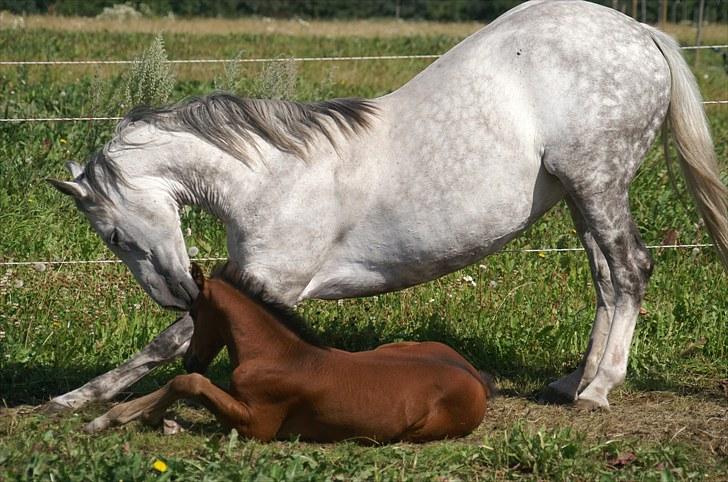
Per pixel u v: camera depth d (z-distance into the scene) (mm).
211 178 6863
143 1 50656
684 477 6113
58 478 5648
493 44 7082
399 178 6941
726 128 17781
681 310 9148
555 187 7242
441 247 7070
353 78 22516
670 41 7383
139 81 10492
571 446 6320
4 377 7609
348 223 6996
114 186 6824
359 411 6398
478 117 6922
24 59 25234
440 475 5969
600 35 7066
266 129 6820
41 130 13484
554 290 9672
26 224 10750
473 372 6820
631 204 12055
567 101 6941
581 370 7633
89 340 8250
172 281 6922
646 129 7199
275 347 6449
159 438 6523
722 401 7641
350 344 8562
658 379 8109
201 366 6668
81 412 6992
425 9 64125
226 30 39438
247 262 6922
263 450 6215
